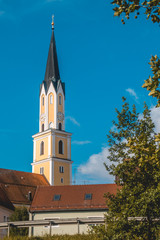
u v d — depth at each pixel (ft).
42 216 157.69
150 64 34.37
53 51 341.00
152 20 33.06
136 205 54.39
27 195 256.11
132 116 68.54
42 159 311.68
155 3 32.37
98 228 59.72
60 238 71.36
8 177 263.49
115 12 32.99
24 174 281.13
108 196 61.93
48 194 166.20
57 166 307.58
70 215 154.71
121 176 60.44
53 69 335.47
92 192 161.58
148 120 66.85
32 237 71.97
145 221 55.36
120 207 59.36
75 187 166.61
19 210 166.91
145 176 57.11
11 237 72.33
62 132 319.47
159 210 52.47
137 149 38.63
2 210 160.97
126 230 55.62
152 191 52.54
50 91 328.90
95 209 152.35
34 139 324.39
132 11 32.65
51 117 323.98
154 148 37.81
